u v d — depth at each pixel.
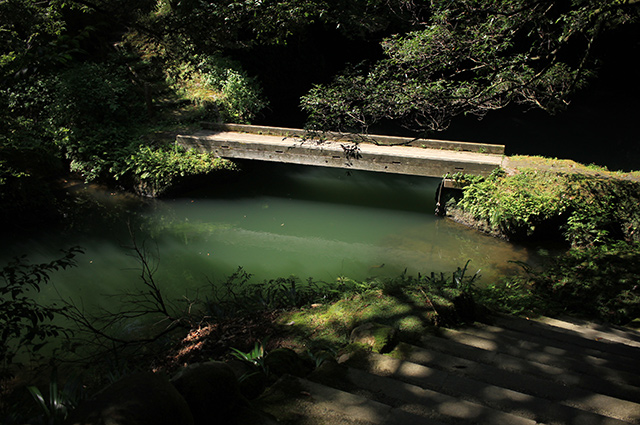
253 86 20.45
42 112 16.89
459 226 13.62
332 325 4.63
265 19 8.01
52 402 2.97
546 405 2.60
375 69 9.10
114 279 10.70
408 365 3.07
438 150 15.10
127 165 15.76
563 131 22.08
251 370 3.31
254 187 16.53
